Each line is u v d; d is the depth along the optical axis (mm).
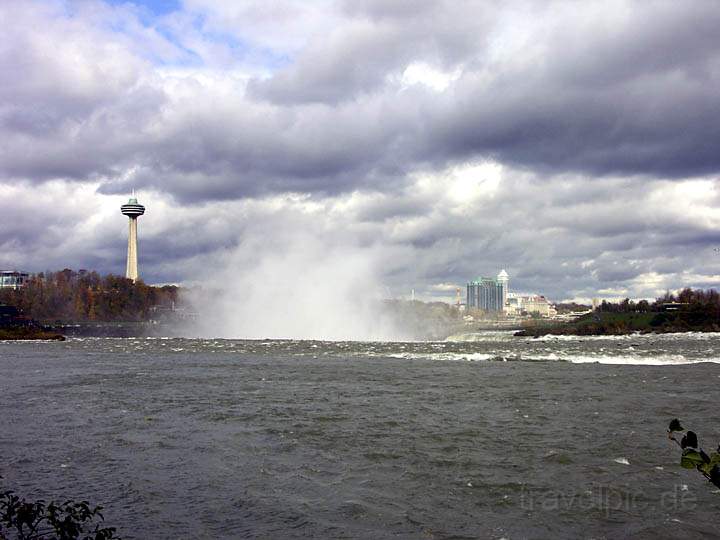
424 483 26203
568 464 28969
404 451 31719
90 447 33062
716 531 20797
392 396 52062
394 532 20828
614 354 102625
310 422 39844
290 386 59625
